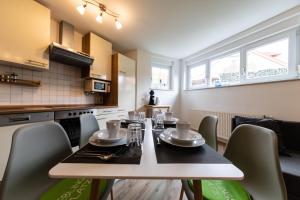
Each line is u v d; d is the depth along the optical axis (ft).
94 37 8.85
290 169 4.05
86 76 8.90
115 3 6.31
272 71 7.79
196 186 2.25
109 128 2.75
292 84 6.61
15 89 6.40
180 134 2.82
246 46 8.94
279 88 7.06
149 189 5.10
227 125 9.20
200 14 7.11
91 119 4.57
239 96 9.01
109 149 2.43
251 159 2.84
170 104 14.28
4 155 4.74
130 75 11.28
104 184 2.87
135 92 11.94
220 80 10.91
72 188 2.79
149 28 8.52
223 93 10.14
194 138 2.89
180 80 14.76
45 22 6.33
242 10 6.79
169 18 7.46
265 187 2.46
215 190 2.86
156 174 1.70
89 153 2.25
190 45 11.03
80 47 8.97
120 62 10.27
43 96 7.41
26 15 5.74
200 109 11.88
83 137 4.02
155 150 2.46
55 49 6.56
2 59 5.15
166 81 14.42
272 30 7.49
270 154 2.40
